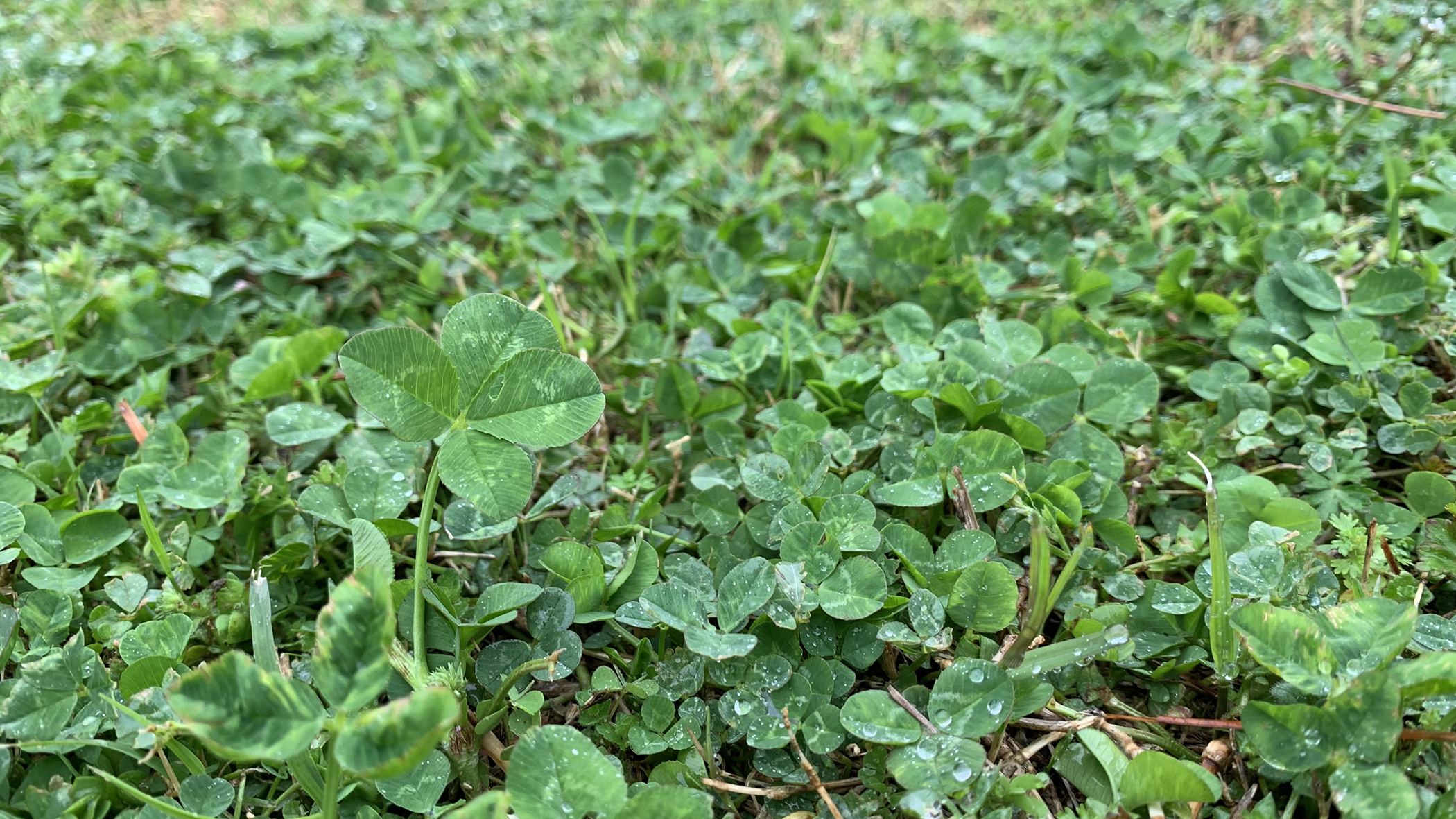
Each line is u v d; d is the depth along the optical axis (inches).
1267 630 6.6
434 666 7.5
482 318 7.3
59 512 8.8
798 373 10.1
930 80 15.6
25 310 10.9
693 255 12.1
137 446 9.7
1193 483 8.4
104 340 10.6
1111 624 7.4
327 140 14.0
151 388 10.0
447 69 16.4
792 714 7.2
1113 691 7.6
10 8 19.5
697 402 9.6
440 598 7.5
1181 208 11.5
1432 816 6.2
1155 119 13.4
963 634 7.7
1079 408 9.2
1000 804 6.7
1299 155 11.9
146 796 6.5
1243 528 8.1
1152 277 11.2
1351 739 6.3
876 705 6.9
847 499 8.0
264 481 8.6
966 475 8.3
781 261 11.9
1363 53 13.5
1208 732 7.4
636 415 10.1
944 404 9.0
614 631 7.9
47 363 9.8
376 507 8.1
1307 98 13.1
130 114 14.7
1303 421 8.8
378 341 7.0
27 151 13.6
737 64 16.4
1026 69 15.2
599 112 15.5
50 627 7.7
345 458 9.0
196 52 17.0
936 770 6.6
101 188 12.5
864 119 14.8
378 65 16.9
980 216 11.5
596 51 17.3
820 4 18.3
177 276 11.0
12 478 8.5
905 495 8.2
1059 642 7.5
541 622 7.6
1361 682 6.2
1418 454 8.6
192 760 6.9
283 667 7.5
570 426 7.2
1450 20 13.4
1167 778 6.4
